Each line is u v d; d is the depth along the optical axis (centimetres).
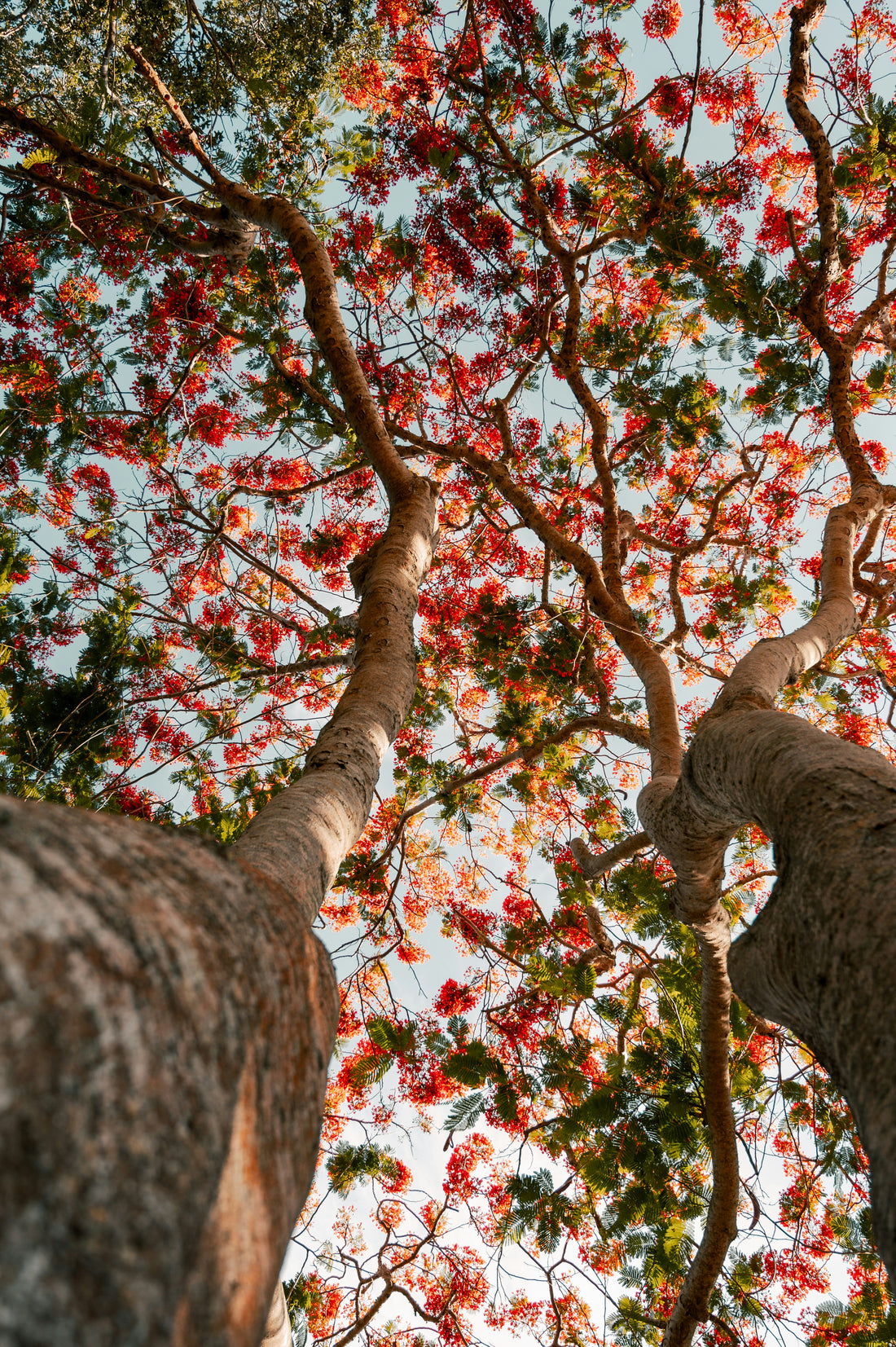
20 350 609
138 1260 48
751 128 661
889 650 692
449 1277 531
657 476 791
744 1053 452
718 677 597
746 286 477
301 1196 82
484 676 695
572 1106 400
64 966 52
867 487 427
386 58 688
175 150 623
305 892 141
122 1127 51
